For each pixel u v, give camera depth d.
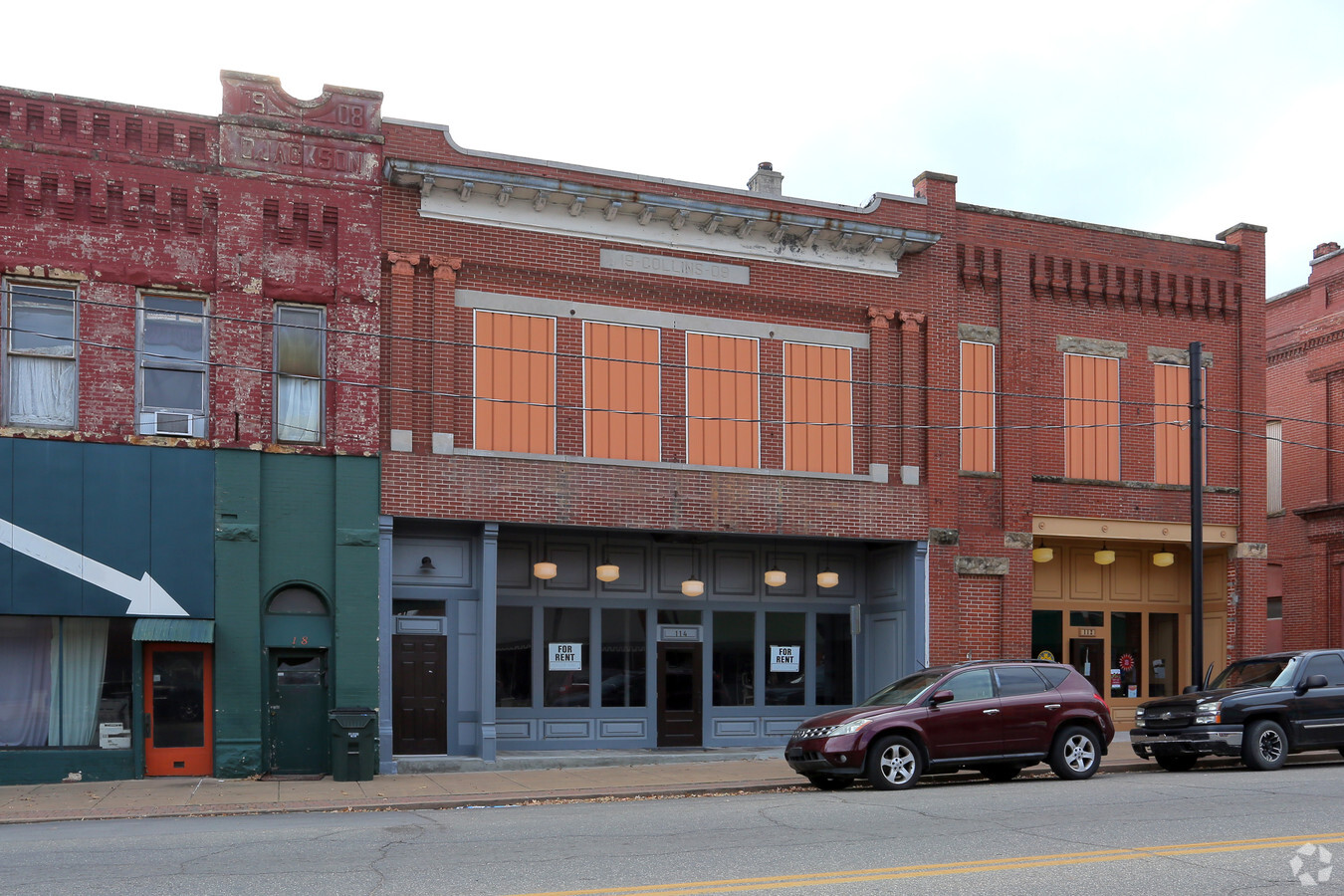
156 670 17.75
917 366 22.72
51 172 17.75
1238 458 25.06
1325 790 14.05
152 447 17.78
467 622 19.89
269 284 18.64
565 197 20.25
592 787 16.53
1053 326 23.91
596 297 20.62
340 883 9.12
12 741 17.20
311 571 18.39
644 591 21.64
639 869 9.59
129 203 18.06
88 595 17.27
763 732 22.19
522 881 9.12
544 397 20.11
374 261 19.17
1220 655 25.03
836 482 21.83
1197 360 21.33
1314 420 28.03
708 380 21.23
